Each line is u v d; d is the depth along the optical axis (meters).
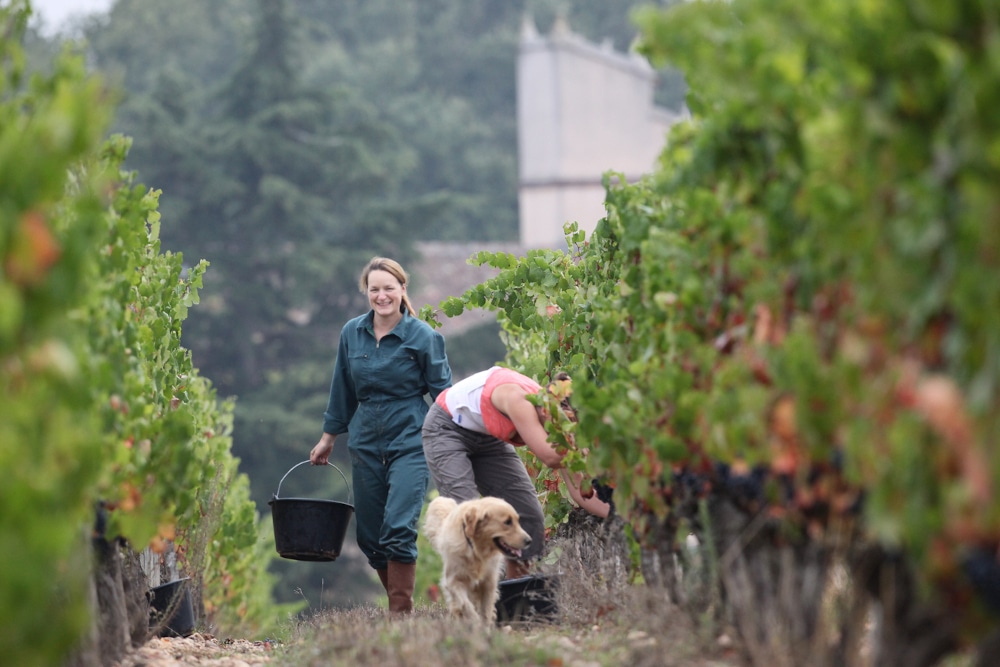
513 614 21.23
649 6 12.05
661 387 14.33
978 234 9.20
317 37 191.25
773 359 12.00
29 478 10.23
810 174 11.12
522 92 143.00
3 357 10.09
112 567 16.22
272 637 28.41
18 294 10.07
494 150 176.50
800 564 12.58
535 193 142.38
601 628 18.73
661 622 15.05
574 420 20.27
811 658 11.91
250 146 117.75
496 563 22.16
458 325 129.12
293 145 120.25
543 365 26.53
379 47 189.38
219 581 34.12
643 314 16.39
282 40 123.94
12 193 10.07
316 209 118.69
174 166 116.12
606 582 20.12
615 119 142.62
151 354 20.19
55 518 10.25
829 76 10.88
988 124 9.08
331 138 124.38
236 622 36.50
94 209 12.23
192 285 25.98
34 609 9.80
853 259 10.77
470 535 21.16
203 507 27.41
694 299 14.09
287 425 99.25
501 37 198.38
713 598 14.73
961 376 9.75
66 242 10.93
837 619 12.36
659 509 15.12
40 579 9.69
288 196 116.31
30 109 14.29
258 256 116.19
